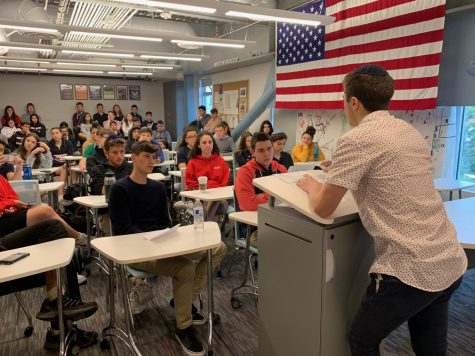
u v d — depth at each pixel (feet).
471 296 9.06
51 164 16.80
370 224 4.11
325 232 4.55
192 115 34.88
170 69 32.22
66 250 5.83
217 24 27.73
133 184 7.79
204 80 33.50
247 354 6.86
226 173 12.48
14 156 12.87
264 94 22.61
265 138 8.65
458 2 11.84
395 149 3.86
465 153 13.89
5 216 8.41
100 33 16.19
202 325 7.77
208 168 12.16
